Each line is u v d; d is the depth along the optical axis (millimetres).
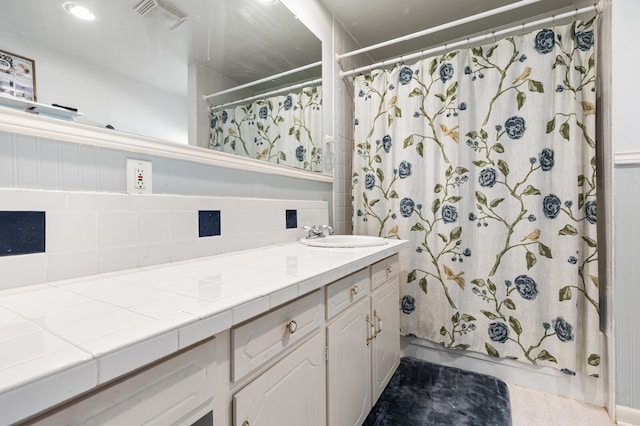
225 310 577
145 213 967
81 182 848
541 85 1599
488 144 1718
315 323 917
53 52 795
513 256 1676
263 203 1415
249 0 1408
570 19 1965
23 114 735
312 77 1843
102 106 890
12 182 728
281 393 774
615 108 1404
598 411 1482
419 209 1895
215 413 597
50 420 367
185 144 1120
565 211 1539
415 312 1909
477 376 1770
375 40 2361
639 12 1355
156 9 1038
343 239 1803
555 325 1585
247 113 1404
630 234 1392
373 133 2033
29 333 455
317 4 1872
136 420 457
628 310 1398
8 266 701
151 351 452
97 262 853
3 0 718
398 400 1557
